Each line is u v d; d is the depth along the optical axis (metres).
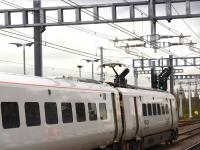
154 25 24.16
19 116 13.23
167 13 22.98
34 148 13.86
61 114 15.56
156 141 27.78
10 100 12.96
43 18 24.08
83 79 18.78
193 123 67.25
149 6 23.08
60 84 15.90
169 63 57.31
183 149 28.56
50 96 15.02
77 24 23.91
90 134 17.69
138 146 23.91
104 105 19.36
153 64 58.78
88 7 23.67
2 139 12.38
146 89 26.72
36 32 24.50
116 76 24.28
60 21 23.94
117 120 20.62
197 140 36.22
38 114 14.18
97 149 19.23
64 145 15.76
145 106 25.02
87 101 17.69
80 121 16.89
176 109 32.53
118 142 21.25
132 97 23.03
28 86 13.89
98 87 19.17
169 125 30.31
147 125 25.06
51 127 14.81
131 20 23.41
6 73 13.41
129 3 23.28
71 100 16.41
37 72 24.50
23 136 13.29
